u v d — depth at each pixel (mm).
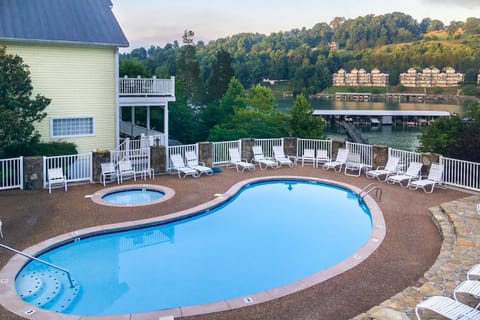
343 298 7770
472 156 22531
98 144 20047
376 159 18000
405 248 10148
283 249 10945
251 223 12930
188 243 11352
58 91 18750
